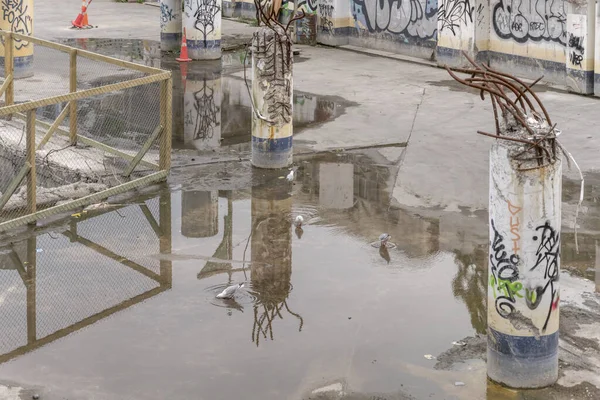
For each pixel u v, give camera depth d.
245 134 13.41
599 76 14.95
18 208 9.73
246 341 6.64
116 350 6.52
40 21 25.59
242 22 25.64
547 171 5.52
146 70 10.95
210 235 8.99
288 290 7.59
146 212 9.71
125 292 7.56
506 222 5.62
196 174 11.15
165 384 6.02
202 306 7.27
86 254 8.45
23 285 7.71
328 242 8.76
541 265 5.64
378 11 20.30
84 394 5.90
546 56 16.39
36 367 6.28
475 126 13.35
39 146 11.55
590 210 9.59
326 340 6.65
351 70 18.31
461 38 17.66
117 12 27.78
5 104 13.79
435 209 9.73
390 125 13.55
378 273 7.95
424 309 7.18
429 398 5.82
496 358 5.92
